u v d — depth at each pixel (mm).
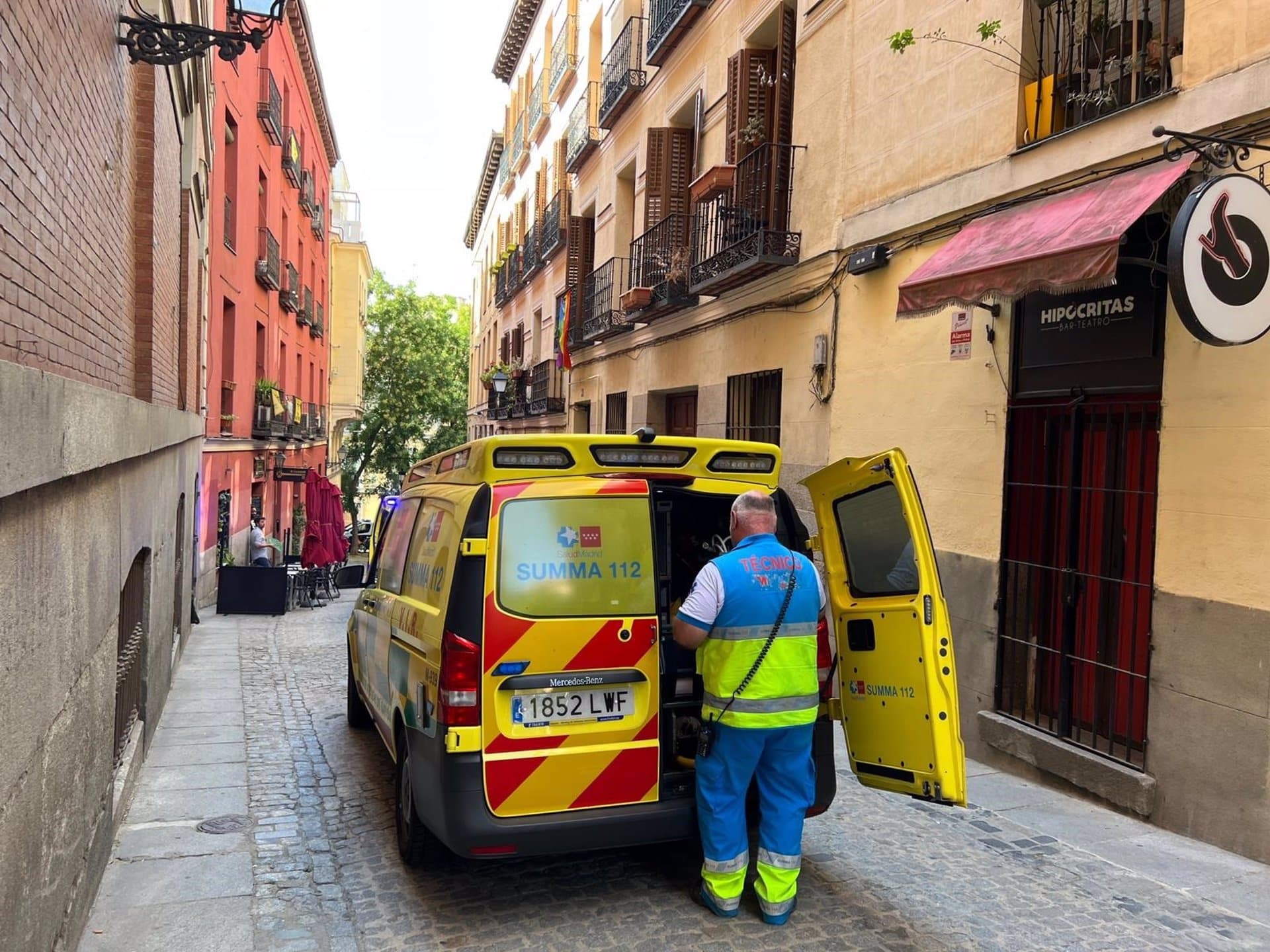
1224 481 4852
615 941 3803
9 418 2309
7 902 2506
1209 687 4895
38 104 3217
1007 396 6512
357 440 52656
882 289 8062
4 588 2438
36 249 3262
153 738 6977
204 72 10500
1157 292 5309
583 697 3992
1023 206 6270
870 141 8328
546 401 21828
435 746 3912
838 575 4398
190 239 10742
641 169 15445
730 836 3969
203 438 14273
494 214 37000
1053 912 4055
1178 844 4887
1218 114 4941
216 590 16688
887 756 4094
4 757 2455
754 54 10734
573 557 4070
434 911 4098
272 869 4566
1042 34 6297
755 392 10961
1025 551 6496
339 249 44062
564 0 22859
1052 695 6289
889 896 4219
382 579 6004
